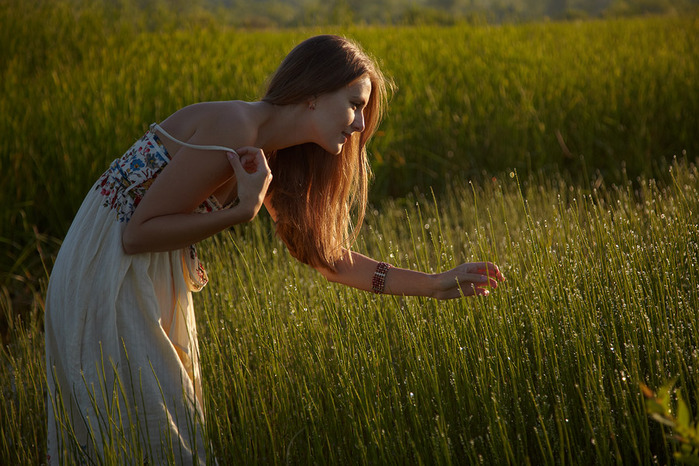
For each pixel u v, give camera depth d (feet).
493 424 6.81
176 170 6.49
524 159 20.92
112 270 6.72
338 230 8.21
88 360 6.79
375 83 7.37
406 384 7.89
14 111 20.27
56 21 32.14
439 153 21.74
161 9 36.37
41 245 16.98
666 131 21.54
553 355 7.63
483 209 16.30
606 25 38.60
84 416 6.86
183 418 7.11
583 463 6.70
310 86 6.72
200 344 10.16
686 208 10.70
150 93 22.71
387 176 20.80
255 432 7.72
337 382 8.64
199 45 31.60
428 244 14.49
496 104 23.13
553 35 34.40
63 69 26.21
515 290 9.25
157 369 6.95
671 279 8.58
